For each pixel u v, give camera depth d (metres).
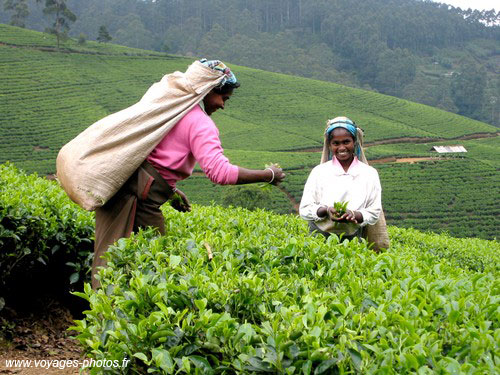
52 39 110.38
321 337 1.92
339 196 4.34
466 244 11.02
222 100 3.68
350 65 186.12
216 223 4.54
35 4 185.75
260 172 3.53
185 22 197.38
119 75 99.31
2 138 67.00
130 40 181.38
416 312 2.23
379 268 3.06
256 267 3.03
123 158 3.29
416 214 53.75
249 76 113.31
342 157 4.38
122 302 2.28
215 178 3.39
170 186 3.52
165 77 3.58
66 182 3.32
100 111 81.25
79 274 4.75
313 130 87.38
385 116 100.62
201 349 2.08
